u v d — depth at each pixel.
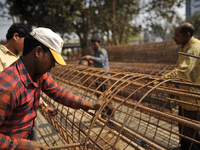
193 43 2.10
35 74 1.13
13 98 0.92
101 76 2.15
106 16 11.12
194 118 2.03
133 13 10.96
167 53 5.81
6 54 1.69
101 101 1.56
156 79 1.76
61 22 10.77
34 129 1.87
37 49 1.00
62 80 2.64
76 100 1.49
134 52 7.20
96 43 3.59
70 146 1.33
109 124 2.00
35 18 12.30
